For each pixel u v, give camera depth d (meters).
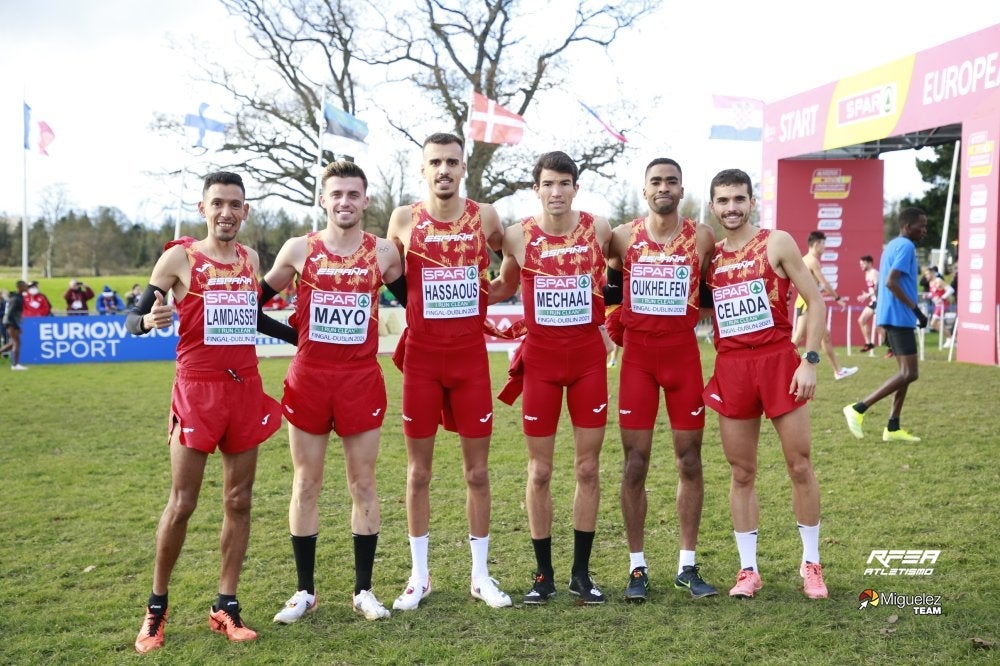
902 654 3.43
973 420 8.38
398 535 5.32
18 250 47.09
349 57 26.64
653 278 4.26
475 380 4.27
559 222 4.25
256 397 3.98
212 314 3.83
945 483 6.03
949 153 33.41
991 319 13.15
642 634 3.73
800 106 17.55
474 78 26.44
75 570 4.74
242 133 25.95
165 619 3.80
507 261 4.45
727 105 20.36
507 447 7.95
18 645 3.73
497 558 4.88
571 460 7.33
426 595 4.27
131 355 18.25
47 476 7.08
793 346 4.24
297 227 32.06
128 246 46.09
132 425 9.70
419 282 4.22
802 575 4.22
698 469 4.31
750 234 4.21
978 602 3.94
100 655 3.63
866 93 15.44
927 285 21.61
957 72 13.41
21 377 14.77
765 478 6.42
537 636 3.75
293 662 3.52
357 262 4.07
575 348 4.24
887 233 39.72
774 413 4.15
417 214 4.26
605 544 5.08
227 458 3.91
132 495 6.45
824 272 18.67
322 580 4.56
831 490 5.99
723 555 4.79
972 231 13.48
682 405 4.30
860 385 11.13
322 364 4.04
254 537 5.33
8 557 4.97
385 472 7.07
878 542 4.84
